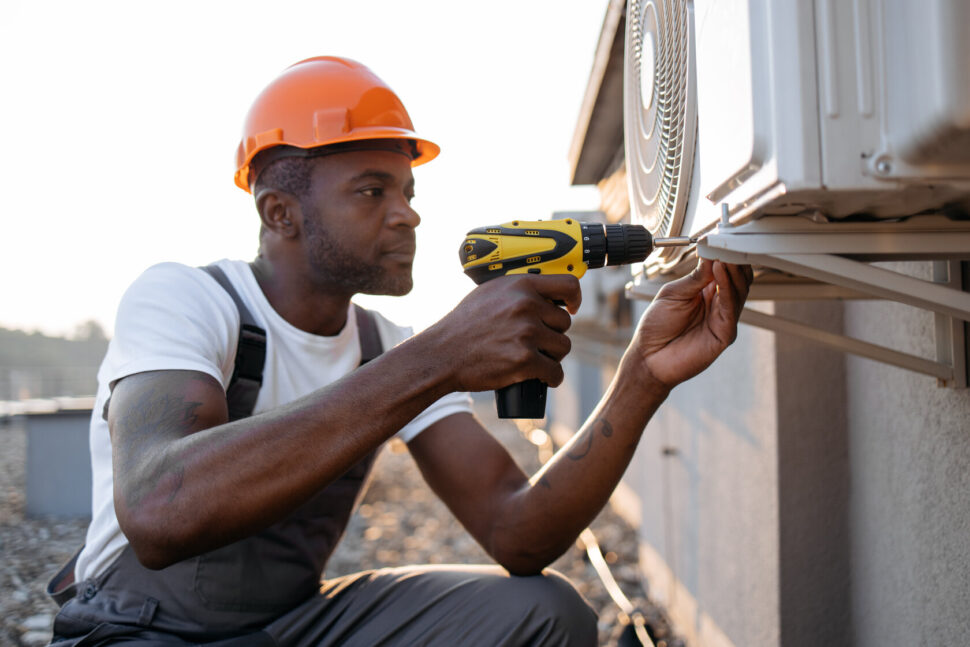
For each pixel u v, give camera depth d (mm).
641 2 1352
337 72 1466
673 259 1243
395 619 1389
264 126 1446
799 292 1418
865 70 729
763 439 2080
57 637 1324
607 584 3229
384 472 7496
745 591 2252
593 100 2018
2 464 7379
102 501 1339
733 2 824
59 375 18906
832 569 1955
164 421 1095
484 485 1479
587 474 1300
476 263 1110
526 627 1321
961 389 1383
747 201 843
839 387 1965
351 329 1574
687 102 1047
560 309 1049
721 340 1130
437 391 1010
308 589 1438
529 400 1116
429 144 1694
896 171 716
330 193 1410
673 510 3211
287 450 969
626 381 1242
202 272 1388
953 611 1430
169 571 1302
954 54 636
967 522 1372
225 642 1288
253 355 1379
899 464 1662
